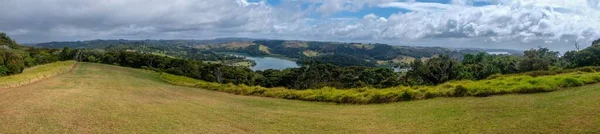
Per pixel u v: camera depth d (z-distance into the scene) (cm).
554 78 2158
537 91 1886
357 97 2331
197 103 2125
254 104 2234
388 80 7056
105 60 11988
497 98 1781
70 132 1145
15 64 5347
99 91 2453
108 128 1220
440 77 6569
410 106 1852
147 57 12075
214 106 1984
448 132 1148
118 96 2202
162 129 1251
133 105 1795
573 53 7612
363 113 1712
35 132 1125
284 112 1786
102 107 1634
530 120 1181
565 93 1727
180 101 2206
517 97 1755
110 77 5625
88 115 1418
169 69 10369
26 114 1385
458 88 2048
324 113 1750
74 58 12100
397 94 2217
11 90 2514
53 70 5688
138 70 9512
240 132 1250
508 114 1324
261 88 3297
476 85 2167
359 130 1277
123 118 1402
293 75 9494
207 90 3825
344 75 8931
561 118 1155
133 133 1171
